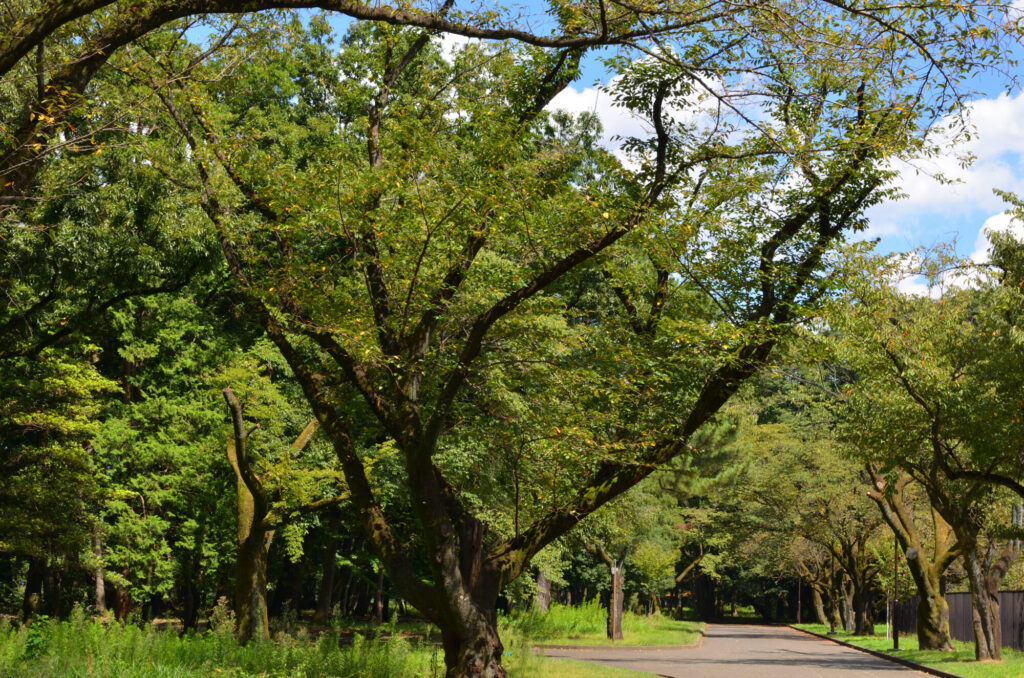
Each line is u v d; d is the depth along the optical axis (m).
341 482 23.28
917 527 43.69
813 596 88.25
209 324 30.27
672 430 14.95
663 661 29.39
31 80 11.71
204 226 19.00
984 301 21.97
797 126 13.66
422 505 14.02
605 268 14.99
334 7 9.24
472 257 14.27
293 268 14.19
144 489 27.14
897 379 21.61
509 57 15.23
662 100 13.70
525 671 19.00
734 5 9.99
